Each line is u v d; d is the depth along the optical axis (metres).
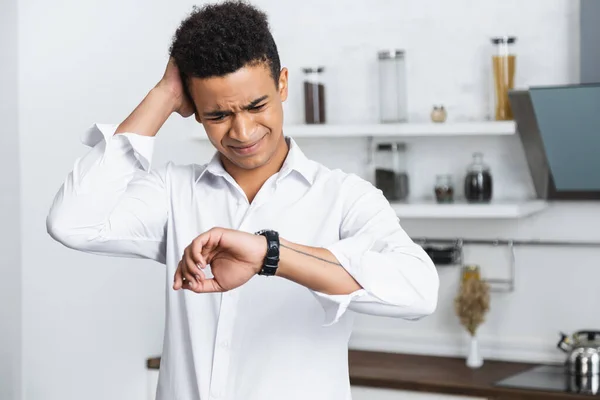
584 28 3.12
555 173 3.09
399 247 1.46
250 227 1.66
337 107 3.59
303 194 1.67
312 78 3.44
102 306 3.24
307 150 3.66
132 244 1.70
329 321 1.38
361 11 3.53
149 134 1.57
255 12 1.49
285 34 3.64
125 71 3.30
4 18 2.98
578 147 2.97
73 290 3.16
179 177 1.75
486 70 3.35
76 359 3.18
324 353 1.63
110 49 3.24
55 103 3.09
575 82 3.22
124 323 3.31
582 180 3.07
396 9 3.47
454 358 3.42
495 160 3.39
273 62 1.50
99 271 3.22
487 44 3.34
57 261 3.12
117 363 3.30
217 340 1.61
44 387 3.11
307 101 3.46
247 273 1.31
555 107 2.90
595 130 2.90
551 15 3.24
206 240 1.28
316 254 1.35
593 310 3.29
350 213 1.62
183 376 1.67
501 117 3.18
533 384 2.97
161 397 1.71
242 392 1.61
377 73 3.52
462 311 3.27
